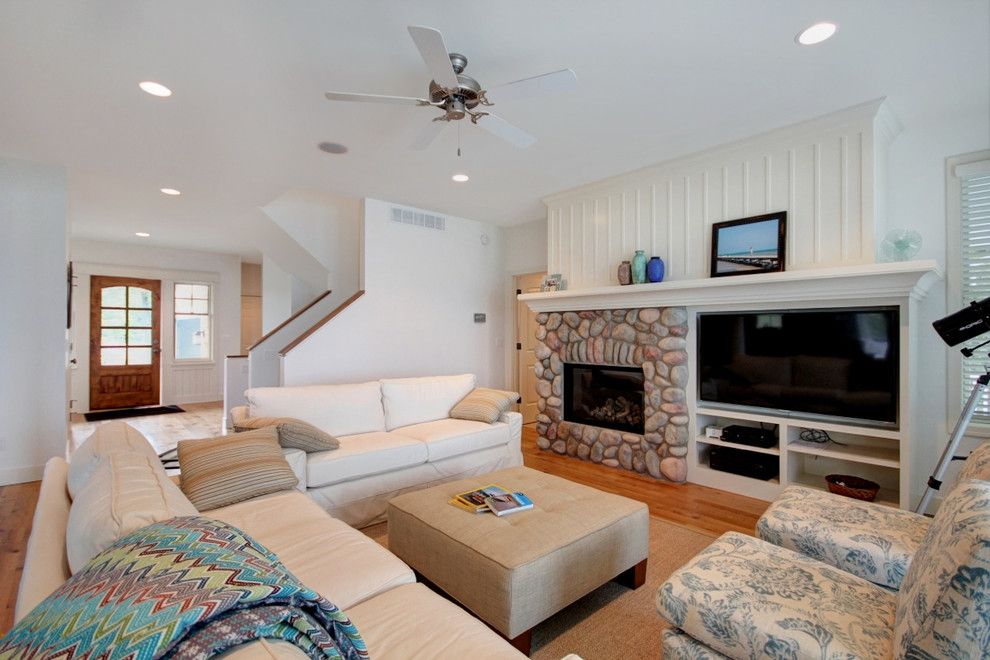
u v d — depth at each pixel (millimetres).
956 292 3025
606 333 4246
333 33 2129
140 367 7629
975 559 904
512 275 6168
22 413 3707
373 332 4883
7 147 3441
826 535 1706
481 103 2307
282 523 1905
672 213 3834
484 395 4059
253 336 9055
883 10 1993
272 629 740
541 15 2012
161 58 2316
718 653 1324
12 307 3680
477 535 1901
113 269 7305
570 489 2441
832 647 1144
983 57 2350
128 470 1353
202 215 5441
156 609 663
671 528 2889
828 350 3117
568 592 1850
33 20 2006
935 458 3049
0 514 3074
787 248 3234
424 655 1150
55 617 714
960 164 3010
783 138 3230
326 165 3844
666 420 3789
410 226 5180
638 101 2797
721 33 2152
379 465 3039
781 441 3266
